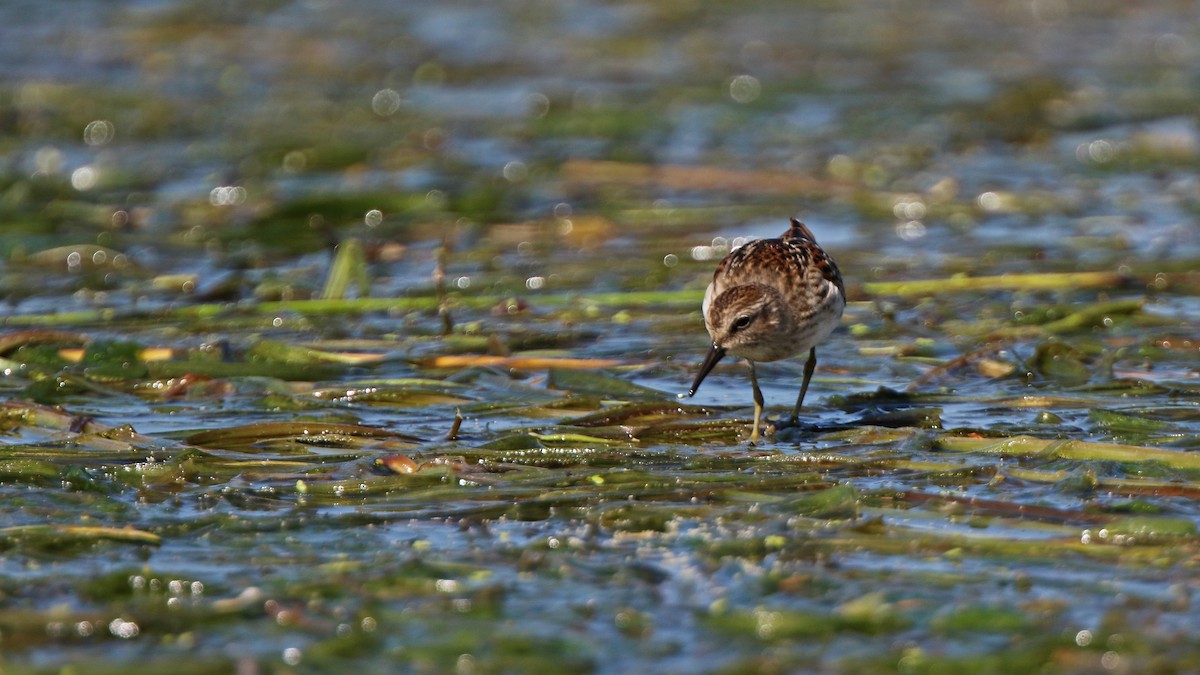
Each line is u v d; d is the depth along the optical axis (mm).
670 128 26469
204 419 13430
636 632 8773
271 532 10469
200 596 9312
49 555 10008
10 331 15977
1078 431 12609
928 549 9898
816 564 9719
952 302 17344
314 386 14430
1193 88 28672
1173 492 10930
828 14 36562
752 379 13234
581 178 23469
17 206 21688
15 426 12961
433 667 8352
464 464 11758
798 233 15094
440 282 17375
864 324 16703
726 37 34031
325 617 8977
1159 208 21562
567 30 34812
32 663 8289
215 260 19688
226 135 26078
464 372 14797
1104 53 32094
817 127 26516
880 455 12008
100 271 19047
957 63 31312
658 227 21016
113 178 23250
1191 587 9211
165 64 31297
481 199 22000
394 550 10102
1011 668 8219
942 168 23953
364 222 21328
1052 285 17609
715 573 9602
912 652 8438
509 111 27828
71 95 28391
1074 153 24797
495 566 9742
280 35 34062
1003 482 11289
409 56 32281
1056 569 9570
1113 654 8320
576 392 14195
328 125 26703
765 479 11336
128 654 8492
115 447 12281
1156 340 15312
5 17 35188
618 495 11023
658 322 16750
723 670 8273
